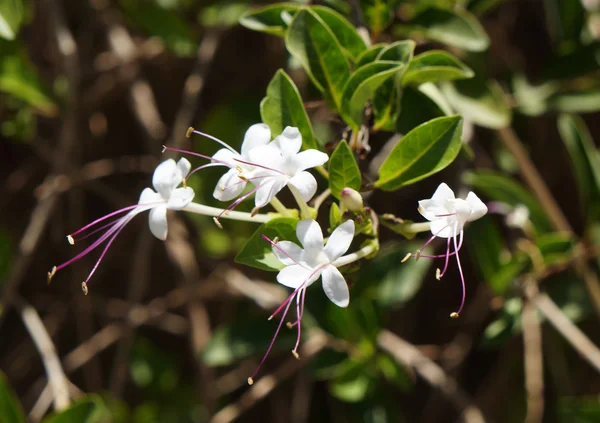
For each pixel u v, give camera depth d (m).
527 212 0.51
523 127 0.60
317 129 0.52
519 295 0.50
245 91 0.58
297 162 0.38
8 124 0.57
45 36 0.60
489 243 0.49
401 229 0.40
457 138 0.40
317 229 0.38
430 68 0.43
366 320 0.51
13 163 0.68
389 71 0.41
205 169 0.56
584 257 0.51
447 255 0.38
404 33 0.48
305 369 0.58
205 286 0.57
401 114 0.44
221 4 0.56
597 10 0.55
